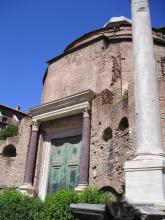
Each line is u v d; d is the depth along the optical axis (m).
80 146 16.58
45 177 17.67
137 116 8.27
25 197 11.00
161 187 6.91
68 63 20.31
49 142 18.53
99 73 17.64
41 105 18.53
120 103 13.50
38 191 17.38
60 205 9.02
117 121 13.45
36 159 18.17
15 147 21.42
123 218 2.57
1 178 19.94
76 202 9.13
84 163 14.39
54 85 20.56
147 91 8.32
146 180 7.18
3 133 28.39
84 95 16.16
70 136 17.44
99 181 13.48
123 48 19.22
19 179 18.70
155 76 8.66
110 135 14.41
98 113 15.32
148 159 7.43
